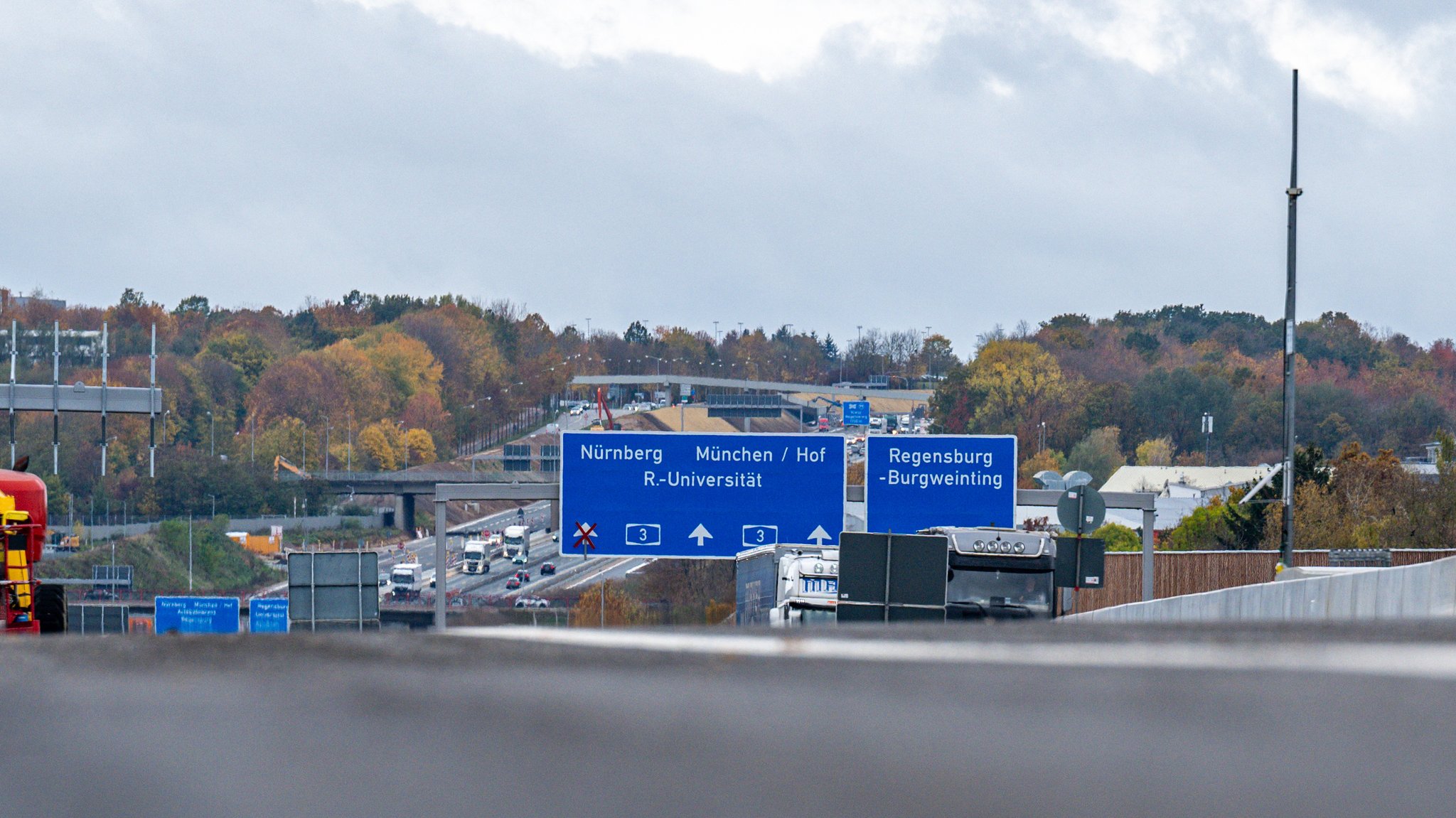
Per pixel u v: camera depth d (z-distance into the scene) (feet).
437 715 20.10
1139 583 182.60
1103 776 15.94
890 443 165.48
